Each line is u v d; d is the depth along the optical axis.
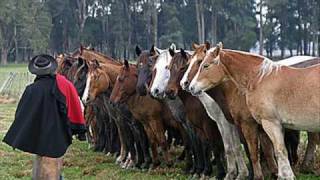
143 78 9.49
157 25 55.28
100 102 12.27
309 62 9.62
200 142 9.34
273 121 7.53
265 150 8.52
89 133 14.31
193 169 9.71
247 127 8.17
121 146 11.52
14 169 10.79
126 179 9.56
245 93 7.91
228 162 8.81
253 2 55.59
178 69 8.79
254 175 8.25
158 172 10.09
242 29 52.72
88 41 59.47
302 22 54.72
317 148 11.52
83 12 58.88
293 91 7.30
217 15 52.34
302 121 7.28
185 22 54.81
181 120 9.53
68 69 13.43
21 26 60.06
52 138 5.80
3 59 60.62
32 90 5.89
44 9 61.12
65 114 5.88
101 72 10.84
